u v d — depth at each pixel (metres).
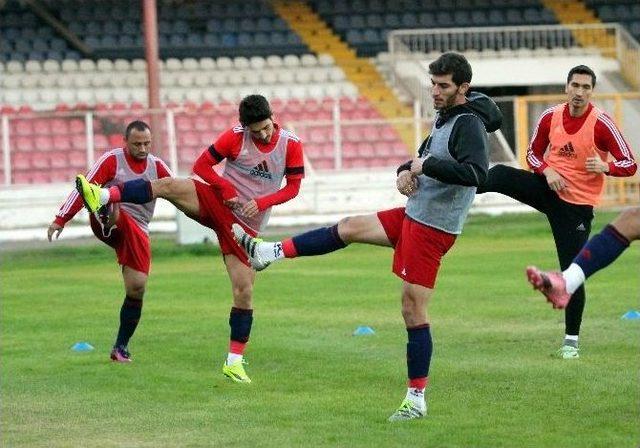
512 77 76.25
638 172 66.69
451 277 35.94
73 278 39.34
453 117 16.81
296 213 63.12
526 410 17.89
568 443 15.81
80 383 20.77
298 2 82.88
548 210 22.62
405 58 75.06
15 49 76.00
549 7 84.75
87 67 75.00
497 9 84.31
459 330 25.72
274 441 16.27
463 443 15.88
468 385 19.81
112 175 22.17
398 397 19.11
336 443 16.05
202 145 68.62
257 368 21.84
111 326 27.75
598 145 22.30
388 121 63.78
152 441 16.47
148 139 22.03
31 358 23.42
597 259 14.34
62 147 66.56
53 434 17.02
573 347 22.42
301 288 34.31
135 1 80.12
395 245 17.72
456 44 79.56
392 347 23.88
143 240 22.42
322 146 69.56
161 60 77.50
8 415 18.31
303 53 79.62
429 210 17.09
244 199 20.67
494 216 60.94
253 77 75.94
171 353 23.72
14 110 68.38
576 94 22.05
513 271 37.34
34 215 59.91
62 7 79.12
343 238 17.81
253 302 31.23
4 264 44.97
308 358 22.73
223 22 80.94
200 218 20.59
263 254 18.12
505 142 63.47
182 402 19.06
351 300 31.44
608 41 79.94
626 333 24.83
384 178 64.56
